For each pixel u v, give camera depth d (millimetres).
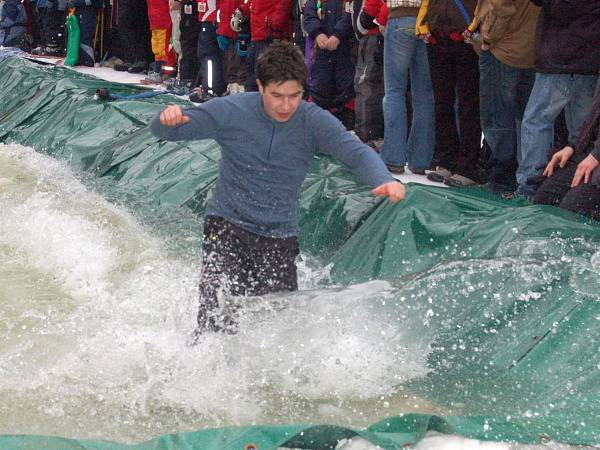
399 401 5988
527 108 8859
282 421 5781
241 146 6207
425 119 10609
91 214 10648
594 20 8133
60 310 7832
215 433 5156
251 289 6562
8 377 6371
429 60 10094
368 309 6703
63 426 5730
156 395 6094
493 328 6520
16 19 26453
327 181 9680
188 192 10875
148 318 7449
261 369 6305
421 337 6594
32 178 12633
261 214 6430
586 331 6082
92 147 13648
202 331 6516
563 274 6543
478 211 8102
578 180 7590
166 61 18797
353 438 5047
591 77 8430
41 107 16297
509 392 5965
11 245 9641
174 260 9031
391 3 10242
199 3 16312
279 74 5723
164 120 6020
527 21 9031
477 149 10102
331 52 12828
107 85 17188
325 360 6359
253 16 14211
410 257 7965
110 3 22359
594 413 5465
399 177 10703
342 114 13227
